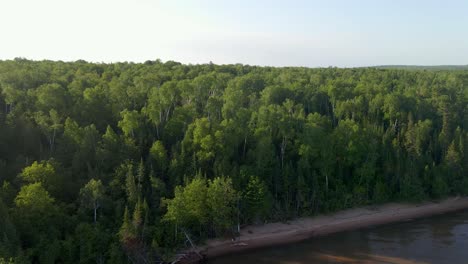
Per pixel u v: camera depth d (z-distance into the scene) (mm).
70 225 64125
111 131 79938
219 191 72375
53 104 86625
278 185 86250
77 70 129375
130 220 66062
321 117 100125
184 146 82750
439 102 121875
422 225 85938
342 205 90688
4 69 107812
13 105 87750
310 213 87250
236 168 81000
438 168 99375
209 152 81625
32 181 66438
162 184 74688
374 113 115625
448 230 83250
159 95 97500
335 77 174250
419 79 176000
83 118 87500
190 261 69438
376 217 89438
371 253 72938
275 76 164000
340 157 95750
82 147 76250
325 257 71750
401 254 72312
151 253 65562
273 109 97188
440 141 104938
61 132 81062
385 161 97750
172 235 69938
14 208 60781
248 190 79562
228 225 73438
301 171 87562
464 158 102375
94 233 62375
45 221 62000
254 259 71062
